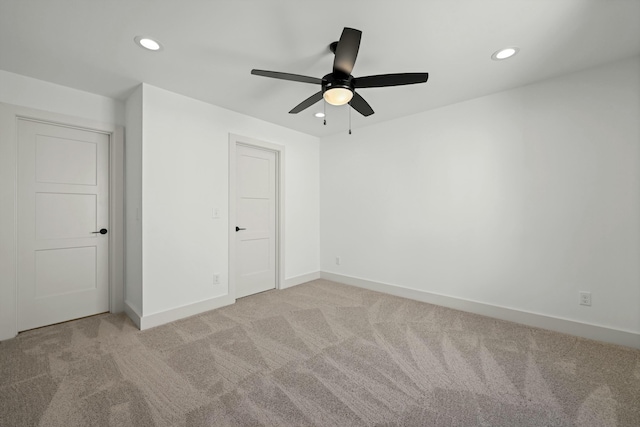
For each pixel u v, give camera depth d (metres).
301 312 2.95
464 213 3.02
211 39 1.90
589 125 2.33
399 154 3.53
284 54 2.08
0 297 2.29
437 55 2.10
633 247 2.18
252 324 2.64
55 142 2.61
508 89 2.70
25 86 2.39
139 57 2.12
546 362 1.97
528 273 2.64
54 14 1.64
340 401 1.58
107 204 2.92
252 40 1.91
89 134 2.80
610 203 2.26
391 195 3.61
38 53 2.05
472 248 2.96
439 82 2.55
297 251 4.09
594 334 2.32
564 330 2.45
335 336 2.39
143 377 1.80
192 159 2.89
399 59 2.15
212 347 2.19
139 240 2.60
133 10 1.62
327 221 4.34
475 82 2.55
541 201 2.56
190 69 2.30
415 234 3.40
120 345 2.21
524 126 2.63
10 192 2.33
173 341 2.29
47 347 2.18
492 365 1.94
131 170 2.79
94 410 1.51
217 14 1.65
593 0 1.54
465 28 1.79
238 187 3.43
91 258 2.83
